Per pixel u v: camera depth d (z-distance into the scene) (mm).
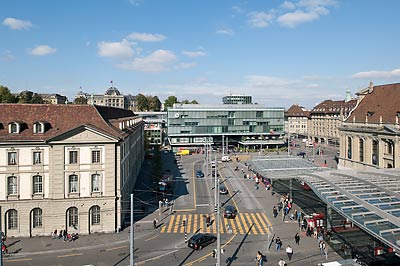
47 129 44688
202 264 34812
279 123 140875
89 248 39344
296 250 38438
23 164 42750
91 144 43812
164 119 164625
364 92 88375
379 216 30891
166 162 105562
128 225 47594
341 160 88062
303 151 136125
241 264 34781
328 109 174750
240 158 113062
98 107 55594
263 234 43938
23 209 42844
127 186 55469
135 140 74625
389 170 50469
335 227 45344
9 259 36281
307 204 57062
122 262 35500
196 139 134125
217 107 137125
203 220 49625
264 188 70312
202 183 74625
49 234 43281
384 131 69500
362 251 37281
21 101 138125
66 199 43312
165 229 45875
